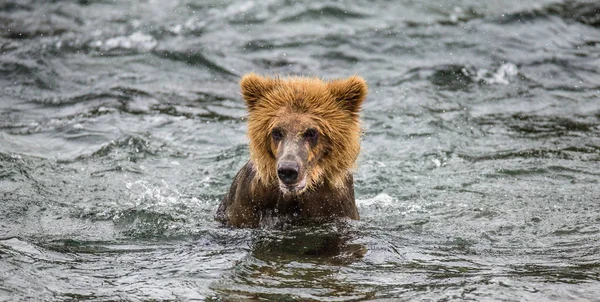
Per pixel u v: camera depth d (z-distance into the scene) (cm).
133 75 1889
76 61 1944
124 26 2150
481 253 1029
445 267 973
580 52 2027
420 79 1864
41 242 1050
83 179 1351
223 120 1664
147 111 1702
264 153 1033
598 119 1686
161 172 1409
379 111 1683
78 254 1009
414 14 2227
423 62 1958
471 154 1502
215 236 1076
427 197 1298
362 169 1426
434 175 1402
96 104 1723
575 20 2195
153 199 1273
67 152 1480
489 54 1997
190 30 2131
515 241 1079
